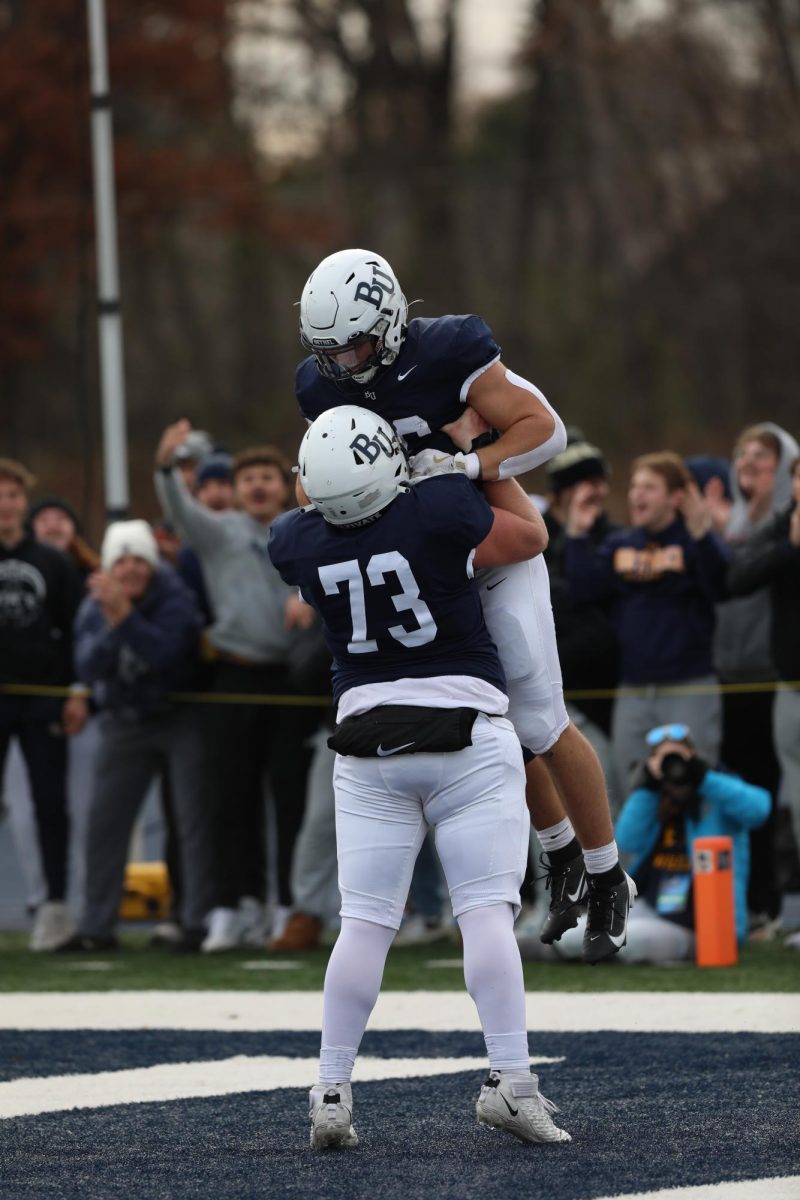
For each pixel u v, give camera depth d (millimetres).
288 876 30141
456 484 15297
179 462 35469
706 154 105375
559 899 17328
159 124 111688
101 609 30312
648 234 110500
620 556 29125
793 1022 20797
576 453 29672
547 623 16359
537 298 121625
